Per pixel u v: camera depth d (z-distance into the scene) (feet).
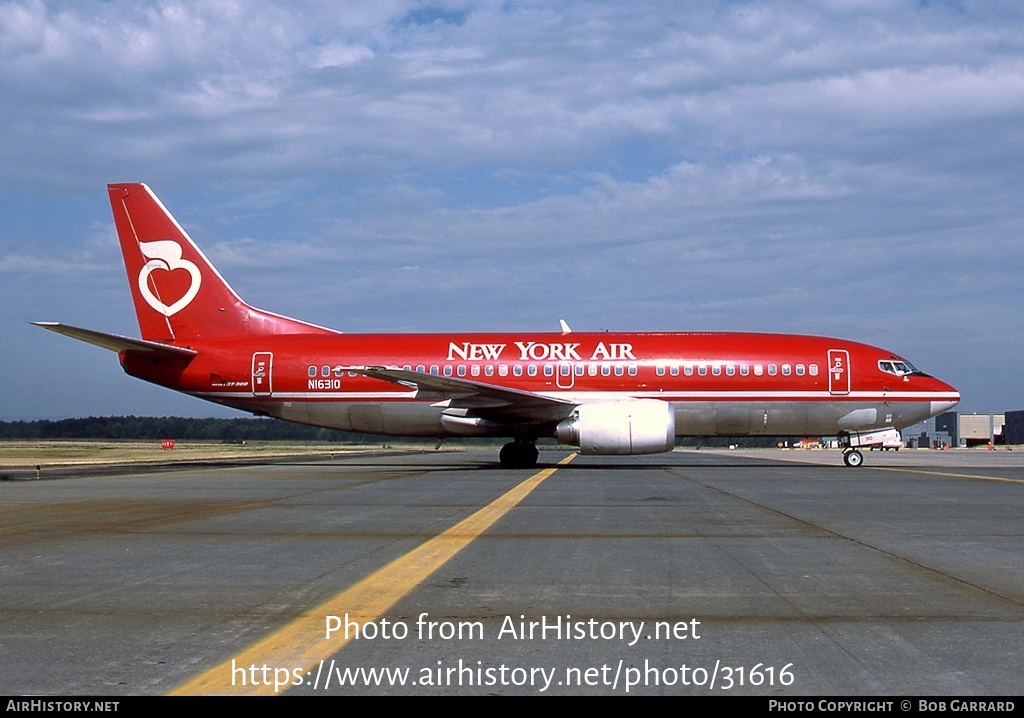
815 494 63.41
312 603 26.61
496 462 134.62
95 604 26.53
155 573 31.55
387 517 48.70
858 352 102.06
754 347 101.91
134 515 50.31
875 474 89.92
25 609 25.90
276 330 108.47
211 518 48.57
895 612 25.26
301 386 104.53
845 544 38.17
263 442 483.51
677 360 101.40
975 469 101.91
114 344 102.58
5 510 53.62
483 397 95.81
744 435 103.09
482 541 39.14
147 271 109.29
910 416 101.09
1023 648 21.45
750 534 41.39
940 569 31.99
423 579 30.22
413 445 407.85
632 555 35.24
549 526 44.45
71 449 270.87
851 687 18.70
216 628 23.62
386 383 102.94
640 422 94.63
